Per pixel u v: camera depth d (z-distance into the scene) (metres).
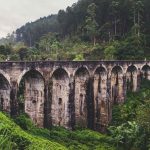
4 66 37.19
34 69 41.09
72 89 47.62
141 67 66.44
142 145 42.00
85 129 51.12
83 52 85.88
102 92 56.03
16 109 38.81
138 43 81.31
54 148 32.25
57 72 46.31
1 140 14.56
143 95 63.97
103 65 54.28
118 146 45.47
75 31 114.62
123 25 97.31
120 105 60.72
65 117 47.91
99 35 97.75
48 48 98.12
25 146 28.08
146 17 95.31
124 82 60.91
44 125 43.47
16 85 38.75
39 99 43.53
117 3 94.31
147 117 41.88
